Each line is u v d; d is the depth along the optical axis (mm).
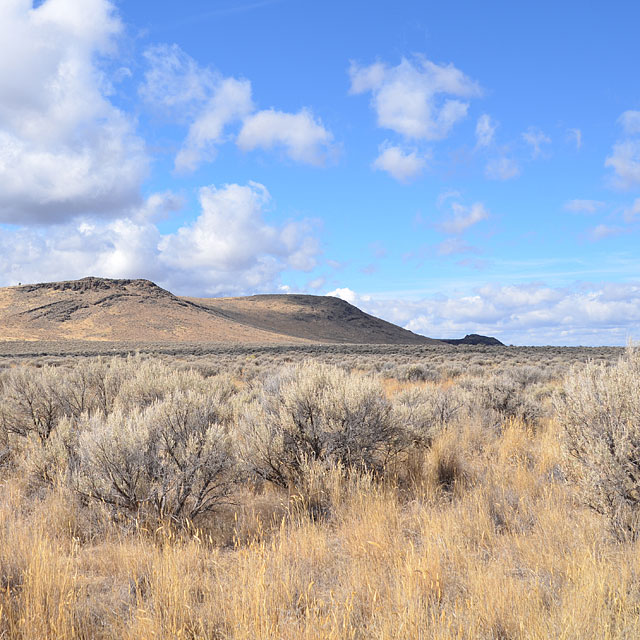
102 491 5316
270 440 6543
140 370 10711
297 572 3875
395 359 44656
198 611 3406
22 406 8836
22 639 3051
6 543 4234
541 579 3775
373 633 3100
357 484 5832
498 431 9641
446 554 4176
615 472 4477
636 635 2842
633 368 5148
